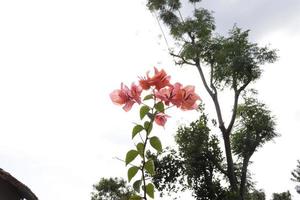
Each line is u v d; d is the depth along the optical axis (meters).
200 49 31.36
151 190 2.57
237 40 30.75
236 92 30.70
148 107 2.73
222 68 30.94
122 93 2.79
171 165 30.14
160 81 2.73
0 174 13.38
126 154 2.65
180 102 2.72
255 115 31.55
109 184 41.59
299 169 44.66
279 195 47.62
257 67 30.27
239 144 31.27
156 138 2.68
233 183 29.08
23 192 13.91
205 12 32.66
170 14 33.06
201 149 30.20
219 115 30.39
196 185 30.22
